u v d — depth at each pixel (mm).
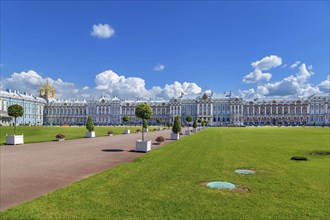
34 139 34938
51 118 178375
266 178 12609
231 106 165250
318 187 11062
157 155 20375
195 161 17375
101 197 9297
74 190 10133
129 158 19625
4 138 36188
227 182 11742
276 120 161750
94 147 27016
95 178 12234
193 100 170375
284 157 19375
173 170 14289
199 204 8773
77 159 18859
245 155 20328
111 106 177250
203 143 30594
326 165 16156
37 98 165250
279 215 7941
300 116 157875
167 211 8086
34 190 10586
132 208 8281
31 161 17719
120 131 65188
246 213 8062
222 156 19719
